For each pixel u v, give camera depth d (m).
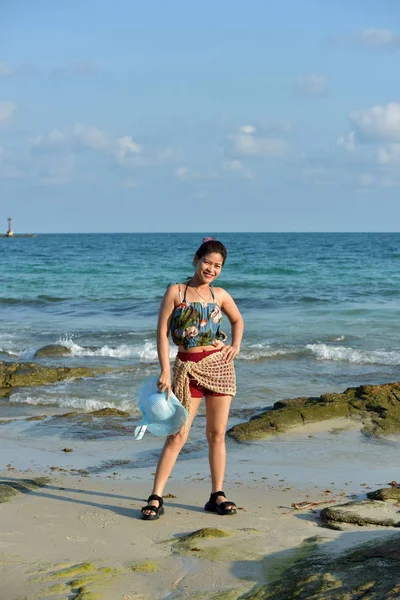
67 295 24.11
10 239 131.75
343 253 54.25
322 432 8.00
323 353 12.94
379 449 7.35
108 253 58.12
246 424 8.12
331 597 3.24
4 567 3.94
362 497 5.61
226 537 4.43
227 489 5.84
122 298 23.03
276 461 6.88
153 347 13.61
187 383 4.96
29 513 4.99
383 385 8.91
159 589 3.64
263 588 3.52
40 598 3.54
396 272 33.12
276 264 39.22
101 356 13.31
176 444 5.07
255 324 16.95
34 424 8.62
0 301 22.62
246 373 11.62
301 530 4.60
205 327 4.95
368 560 3.68
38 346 14.41
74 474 6.31
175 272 34.53
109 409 9.28
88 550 4.24
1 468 6.58
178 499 5.45
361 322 17.09
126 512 5.07
